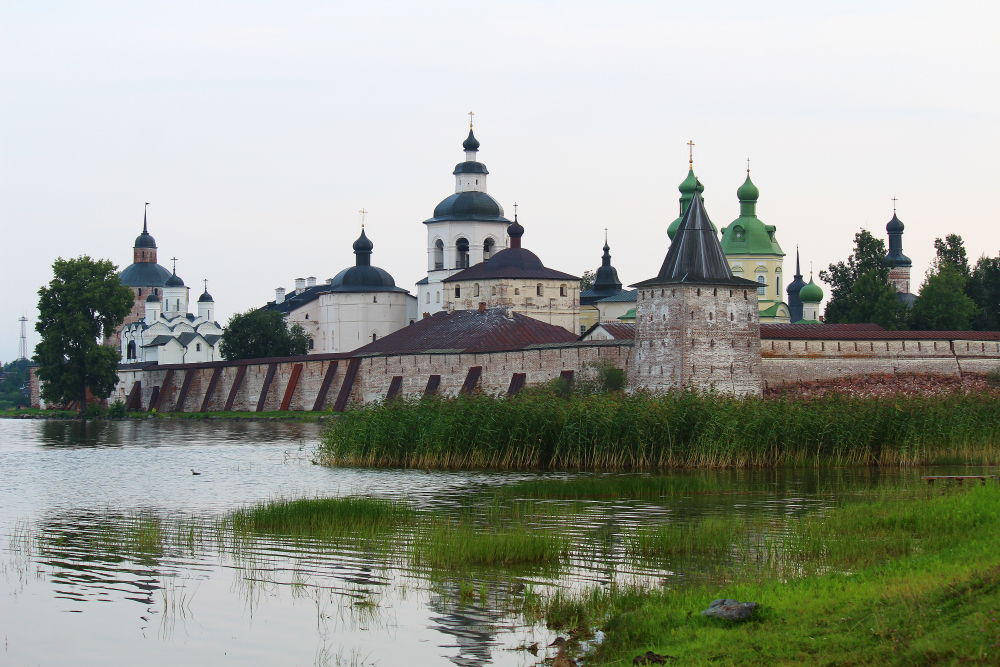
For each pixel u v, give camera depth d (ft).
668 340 294.66
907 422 214.90
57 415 477.77
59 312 466.70
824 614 86.33
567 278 492.54
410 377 395.14
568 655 89.45
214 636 98.17
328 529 140.67
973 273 485.56
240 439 323.98
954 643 75.61
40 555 129.29
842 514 136.98
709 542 125.39
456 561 120.57
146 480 210.18
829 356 318.24
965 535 117.29
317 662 91.45
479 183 546.67
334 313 569.64
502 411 225.15
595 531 138.51
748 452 213.87
